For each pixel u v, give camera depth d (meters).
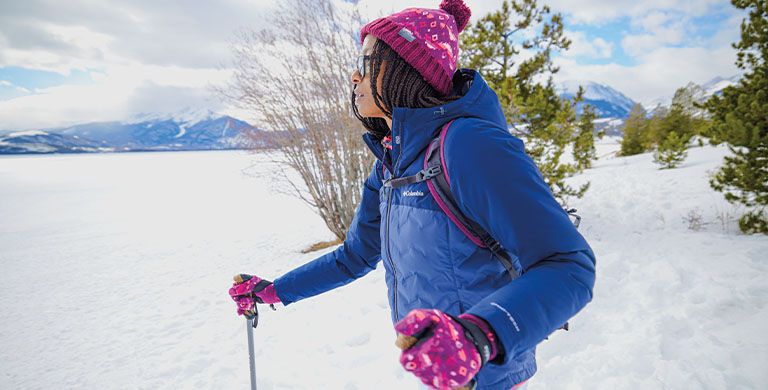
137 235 13.16
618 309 3.33
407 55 0.83
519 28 6.70
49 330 5.66
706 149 17.00
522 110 6.18
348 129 7.66
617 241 5.60
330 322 4.12
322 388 3.02
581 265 0.62
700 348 2.55
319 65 7.19
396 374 2.99
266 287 1.30
